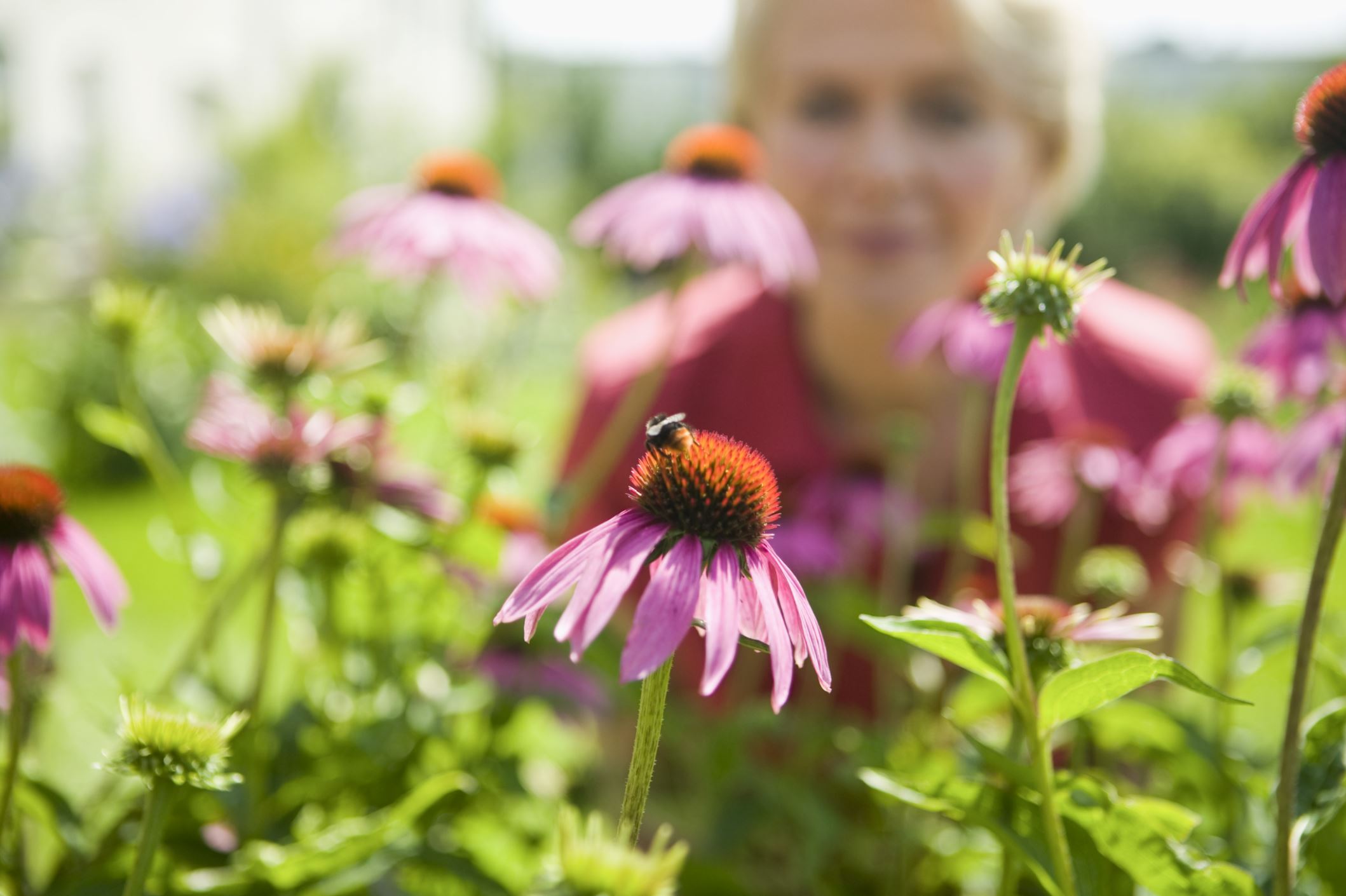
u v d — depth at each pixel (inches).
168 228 151.5
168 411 110.3
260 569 32.5
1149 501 40.7
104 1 253.3
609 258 38.5
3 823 28.4
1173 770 32.3
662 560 24.0
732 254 38.3
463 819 35.0
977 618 28.3
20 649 28.8
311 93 197.6
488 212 40.7
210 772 27.0
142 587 66.3
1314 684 34.4
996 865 34.9
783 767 37.9
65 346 119.1
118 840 30.5
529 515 39.3
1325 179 26.7
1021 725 30.0
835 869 36.6
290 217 155.3
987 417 43.3
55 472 109.9
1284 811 25.9
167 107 264.7
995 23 41.7
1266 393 34.1
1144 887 27.4
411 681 35.3
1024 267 25.9
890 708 38.7
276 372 33.3
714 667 22.8
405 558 36.6
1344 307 34.0
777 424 43.9
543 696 36.4
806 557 39.8
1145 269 260.7
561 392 124.1
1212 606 39.3
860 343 44.1
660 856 23.3
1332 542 25.8
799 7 42.7
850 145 42.4
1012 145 43.2
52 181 204.5
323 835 29.6
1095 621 28.6
